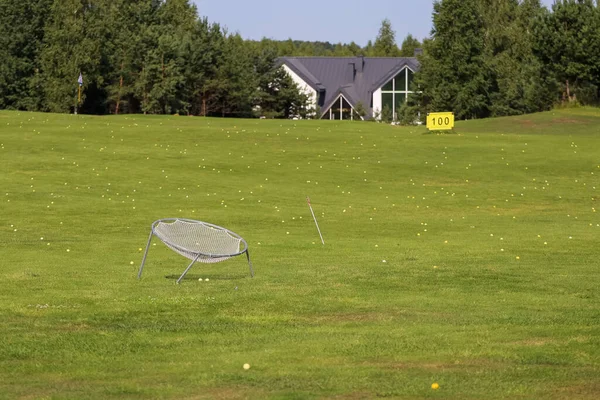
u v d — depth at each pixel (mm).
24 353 10273
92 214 29672
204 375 9211
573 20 81125
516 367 9602
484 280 16594
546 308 13719
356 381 8938
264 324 12297
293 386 8750
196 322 12383
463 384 8820
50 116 57438
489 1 117312
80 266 18422
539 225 28844
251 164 42438
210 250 16438
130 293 14758
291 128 55375
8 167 39219
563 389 8664
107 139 47938
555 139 52406
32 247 21844
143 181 37281
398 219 30094
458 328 11914
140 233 25625
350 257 20438
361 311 13406
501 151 47438
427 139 51500
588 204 34938
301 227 27625
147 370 9508
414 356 10141
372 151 46875
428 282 16281
